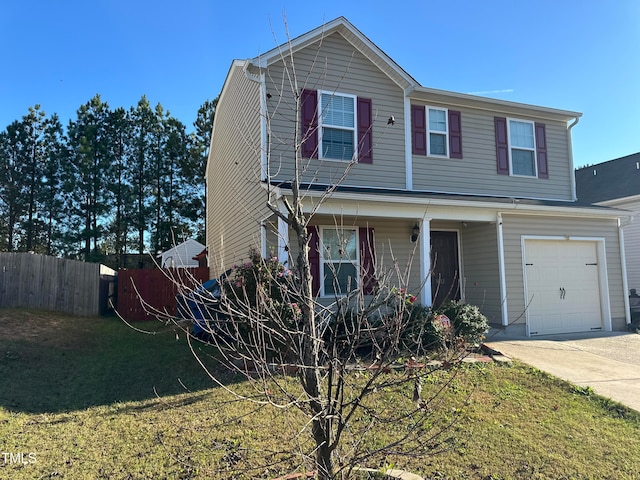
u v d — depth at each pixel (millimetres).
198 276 16109
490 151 12070
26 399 5523
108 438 4414
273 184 8484
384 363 2990
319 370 2957
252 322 2828
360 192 8914
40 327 9719
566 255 11219
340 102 10438
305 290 2904
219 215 15969
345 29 10453
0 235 27281
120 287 13984
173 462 3887
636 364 7445
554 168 12867
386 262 10438
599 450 4234
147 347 8742
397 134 10945
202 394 5785
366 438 4281
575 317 11047
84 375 6777
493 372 6672
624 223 11797
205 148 30344
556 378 6422
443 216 9750
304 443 4191
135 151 29297
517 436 4520
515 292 10477
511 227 10586
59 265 12547
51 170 27578
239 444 4246
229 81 13555
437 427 4676
